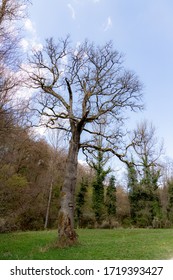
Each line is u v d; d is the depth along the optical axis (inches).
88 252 647.1
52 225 1779.0
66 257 594.2
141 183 1827.0
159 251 621.9
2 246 832.9
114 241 854.5
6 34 783.1
